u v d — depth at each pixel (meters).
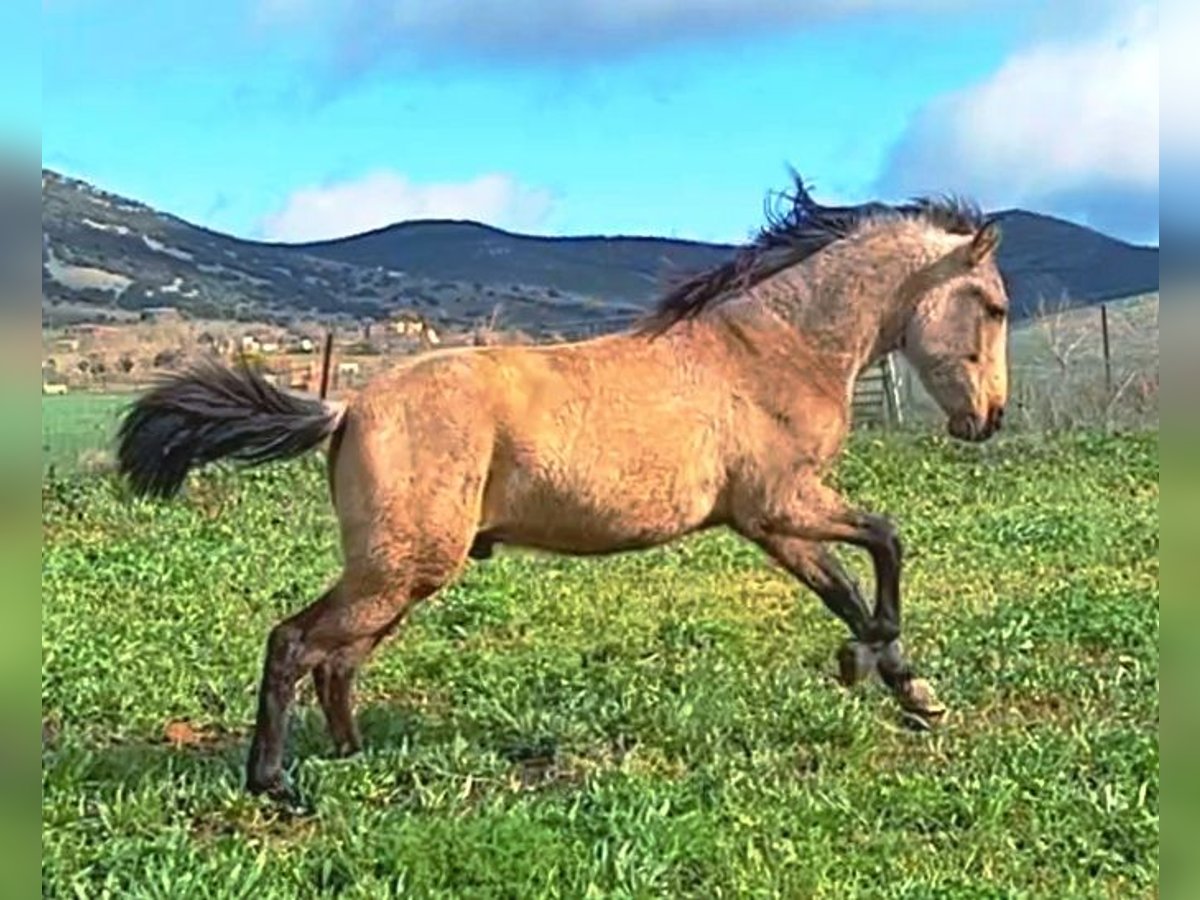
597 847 5.39
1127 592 10.59
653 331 6.84
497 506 6.37
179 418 6.27
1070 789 6.16
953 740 7.11
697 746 6.94
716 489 6.81
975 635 9.22
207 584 11.16
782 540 7.05
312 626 6.27
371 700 7.92
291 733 7.02
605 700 7.60
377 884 5.15
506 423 6.28
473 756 6.63
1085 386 22.23
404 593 6.27
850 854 5.50
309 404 6.31
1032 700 7.93
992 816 5.86
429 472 6.17
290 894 5.08
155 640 9.12
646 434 6.51
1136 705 7.71
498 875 5.18
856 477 17.75
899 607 7.23
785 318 6.98
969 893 5.06
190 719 7.59
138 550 12.48
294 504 15.65
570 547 6.60
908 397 22.81
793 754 6.84
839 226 7.19
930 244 7.17
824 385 7.00
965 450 19.98
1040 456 19.55
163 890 5.03
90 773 6.37
